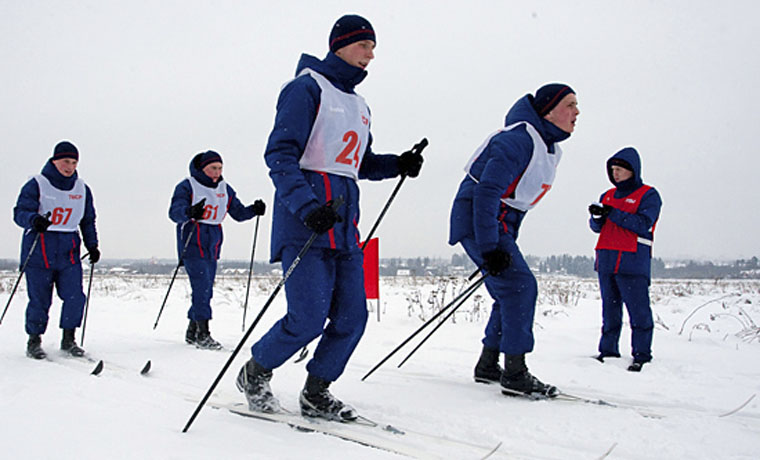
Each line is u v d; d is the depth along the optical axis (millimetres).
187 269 5492
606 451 2346
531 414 2904
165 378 3828
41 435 2166
